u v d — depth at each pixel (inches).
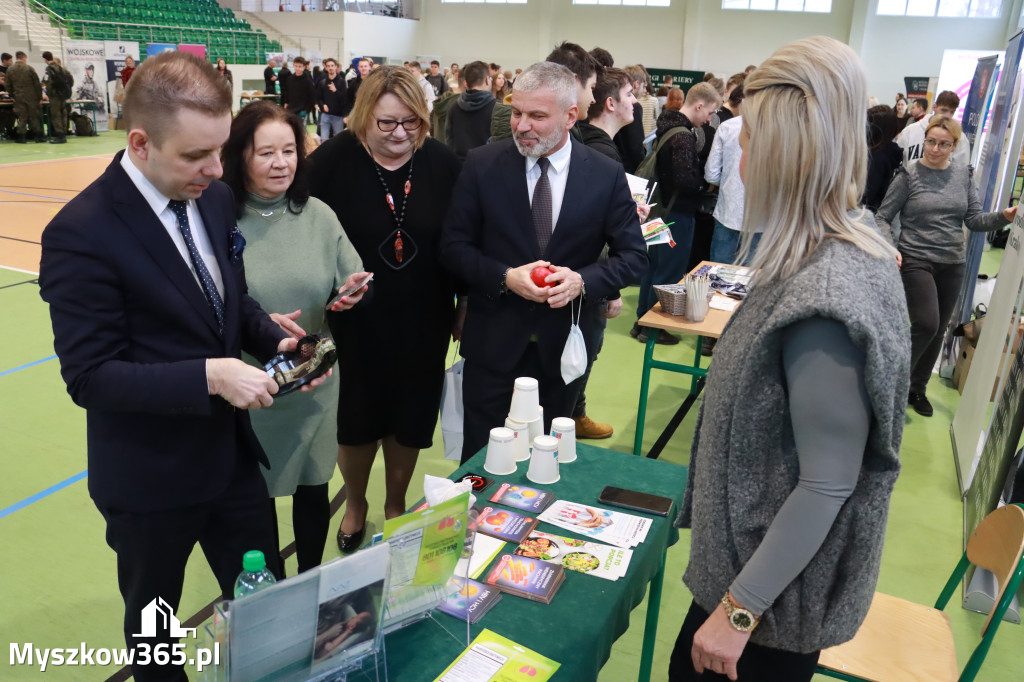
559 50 118.1
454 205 92.1
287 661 41.8
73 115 526.0
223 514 63.6
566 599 54.2
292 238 79.7
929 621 71.2
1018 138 158.1
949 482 133.2
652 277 185.8
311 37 776.3
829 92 38.1
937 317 146.4
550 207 90.0
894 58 666.2
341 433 99.5
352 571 42.2
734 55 725.9
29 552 102.5
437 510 46.8
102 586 96.6
